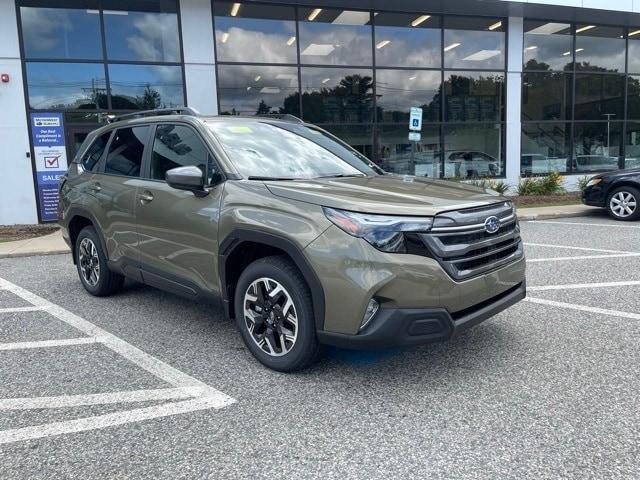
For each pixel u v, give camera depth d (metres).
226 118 4.33
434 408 2.99
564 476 2.34
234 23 13.06
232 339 4.16
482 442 2.63
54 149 12.03
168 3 12.45
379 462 2.48
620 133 17.41
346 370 3.52
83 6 11.97
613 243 8.20
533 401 3.04
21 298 5.56
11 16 11.44
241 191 3.55
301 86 13.80
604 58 16.84
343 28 14.04
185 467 2.47
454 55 15.17
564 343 3.94
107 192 4.82
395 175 4.39
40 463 2.51
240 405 3.06
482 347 3.89
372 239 2.93
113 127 5.20
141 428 2.82
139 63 12.42
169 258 4.13
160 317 4.76
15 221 11.90
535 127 16.27
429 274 2.94
